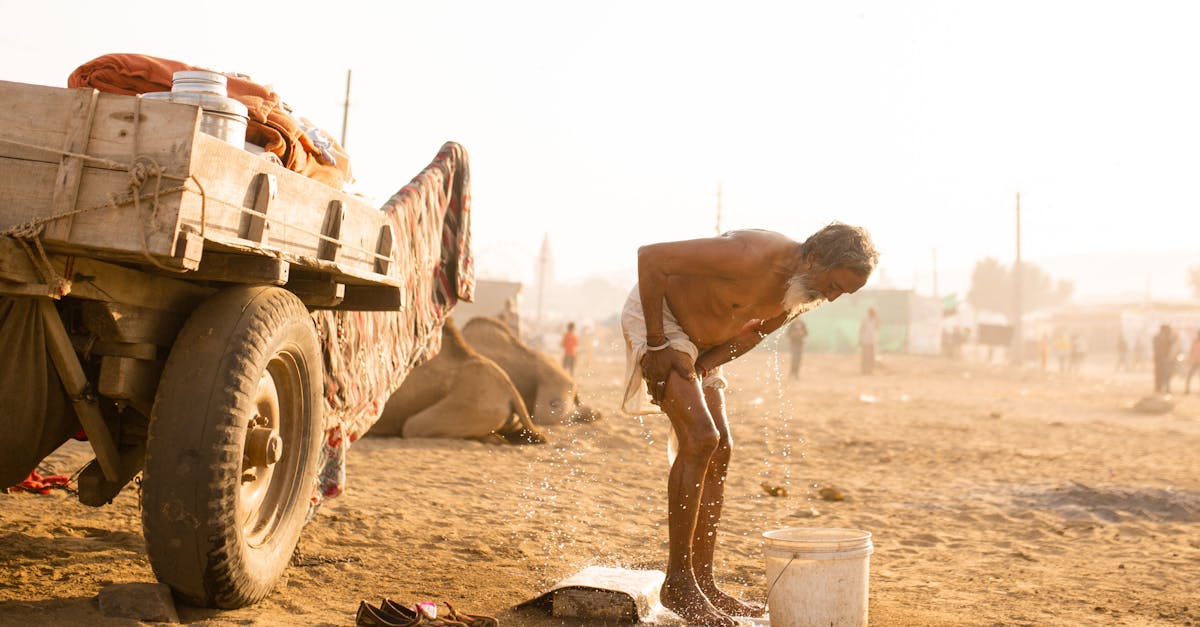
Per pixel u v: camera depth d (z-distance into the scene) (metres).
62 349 3.62
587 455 10.85
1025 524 7.87
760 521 7.61
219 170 3.45
